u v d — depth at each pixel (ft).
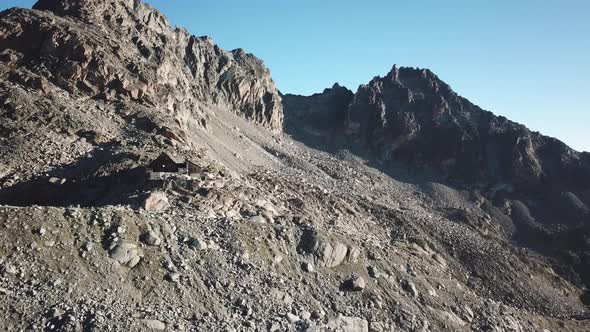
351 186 481.46
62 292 124.06
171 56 426.10
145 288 138.62
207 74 572.92
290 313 156.97
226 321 140.15
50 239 136.98
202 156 282.77
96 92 310.86
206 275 155.12
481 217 474.90
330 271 195.52
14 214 138.82
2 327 110.22
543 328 252.01
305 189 356.79
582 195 571.28
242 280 160.25
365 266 212.23
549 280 359.87
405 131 651.66
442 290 237.25
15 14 340.59
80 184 220.84
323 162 567.18
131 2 467.52
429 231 362.53
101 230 149.28
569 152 628.69
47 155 240.53
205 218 184.44
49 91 290.15
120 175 221.25
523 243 471.21
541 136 651.66
